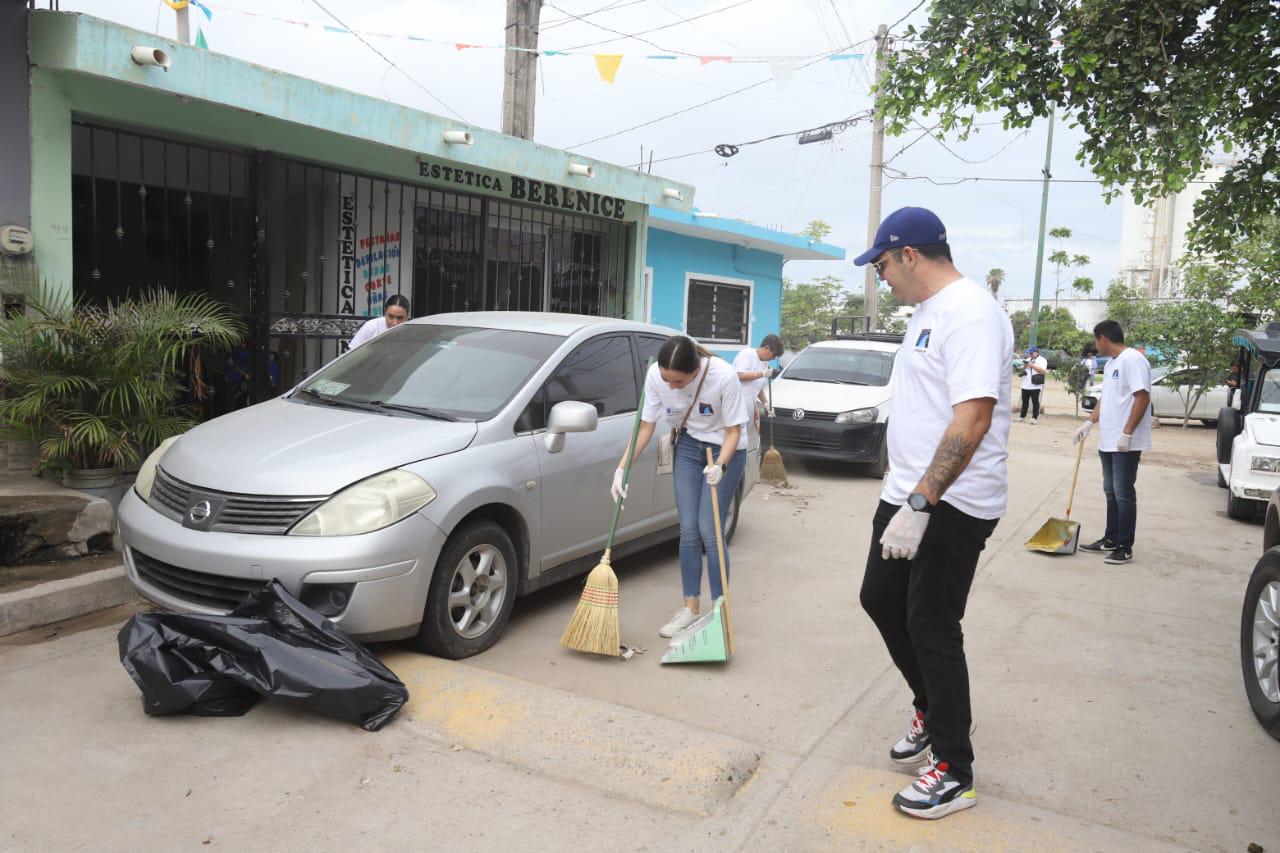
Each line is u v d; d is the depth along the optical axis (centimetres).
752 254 1634
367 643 392
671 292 1444
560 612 506
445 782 317
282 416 466
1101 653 474
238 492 388
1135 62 546
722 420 457
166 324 566
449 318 566
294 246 827
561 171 952
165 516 404
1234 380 1054
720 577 445
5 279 565
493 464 437
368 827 288
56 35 557
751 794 316
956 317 277
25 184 575
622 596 545
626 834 290
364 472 394
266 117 707
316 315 768
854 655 459
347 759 329
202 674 349
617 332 565
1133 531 677
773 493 907
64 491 540
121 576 477
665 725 352
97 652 415
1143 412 660
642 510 552
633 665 434
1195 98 535
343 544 373
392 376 503
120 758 323
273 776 316
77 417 538
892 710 393
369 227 842
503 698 368
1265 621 385
